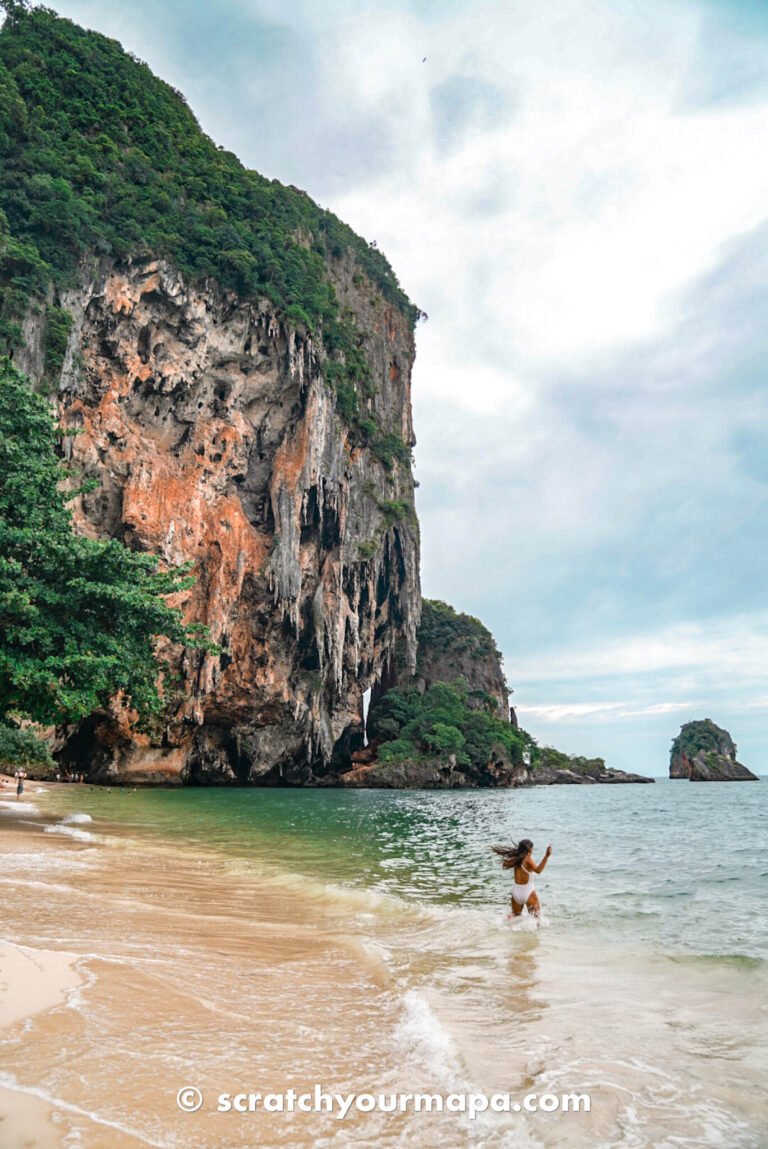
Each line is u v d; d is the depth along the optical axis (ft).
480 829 76.48
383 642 239.30
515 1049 13.46
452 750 222.48
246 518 182.80
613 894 34.50
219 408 179.73
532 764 282.15
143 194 175.73
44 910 23.40
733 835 70.69
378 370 254.68
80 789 129.59
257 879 35.94
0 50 182.50
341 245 246.47
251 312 180.14
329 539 199.82
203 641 57.77
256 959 19.40
